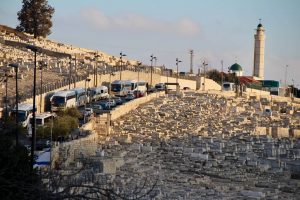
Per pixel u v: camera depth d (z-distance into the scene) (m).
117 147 127.50
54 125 122.12
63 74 190.50
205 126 174.88
